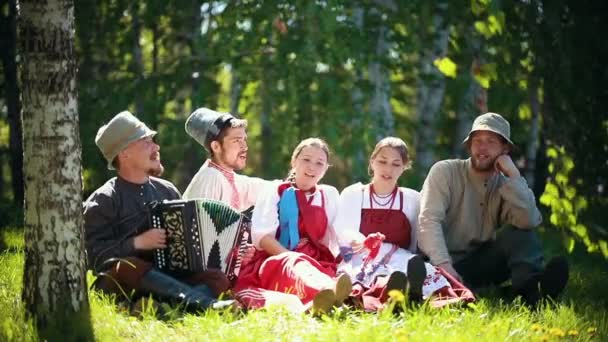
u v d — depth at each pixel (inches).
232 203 344.8
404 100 764.6
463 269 345.1
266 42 695.7
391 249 324.2
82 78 717.9
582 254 512.7
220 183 340.5
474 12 383.9
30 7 255.6
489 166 336.8
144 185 315.6
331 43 646.5
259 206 321.1
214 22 754.8
